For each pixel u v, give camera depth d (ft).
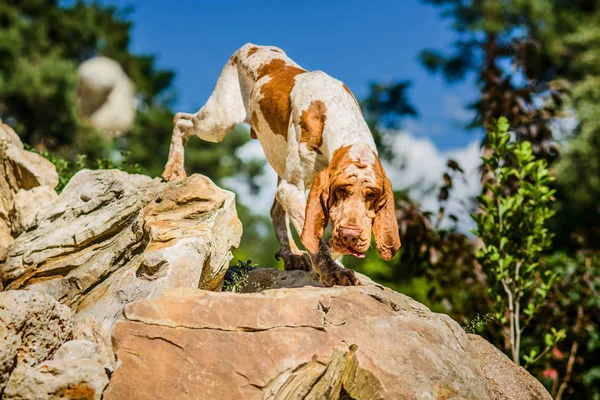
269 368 12.71
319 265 15.40
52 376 12.41
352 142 14.84
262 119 17.39
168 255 15.01
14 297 12.89
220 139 19.51
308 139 15.69
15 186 20.06
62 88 56.13
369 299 14.49
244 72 18.85
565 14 57.00
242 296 13.53
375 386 12.89
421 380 13.07
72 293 16.28
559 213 53.98
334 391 12.98
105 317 14.94
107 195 17.67
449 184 28.58
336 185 13.64
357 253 13.38
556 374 26.18
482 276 27.86
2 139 20.01
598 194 54.49
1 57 56.44
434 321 14.67
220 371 12.71
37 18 62.28
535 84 35.09
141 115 61.98
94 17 63.87
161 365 12.84
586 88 54.60
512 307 21.83
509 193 28.37
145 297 14.71
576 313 28.48
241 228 17.51
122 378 12.75
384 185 13.98
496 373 15.19
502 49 37.76
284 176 16.29
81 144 58.54
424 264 29.09
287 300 13.60
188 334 13.05
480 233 22.35
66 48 63.21
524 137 31.71
